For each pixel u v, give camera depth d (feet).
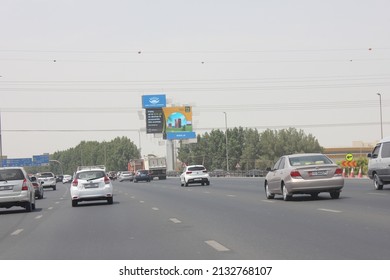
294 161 110.83
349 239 56.70
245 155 629.51
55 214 110.32
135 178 368.07
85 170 132.26
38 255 55.42
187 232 69.26
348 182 187.11
